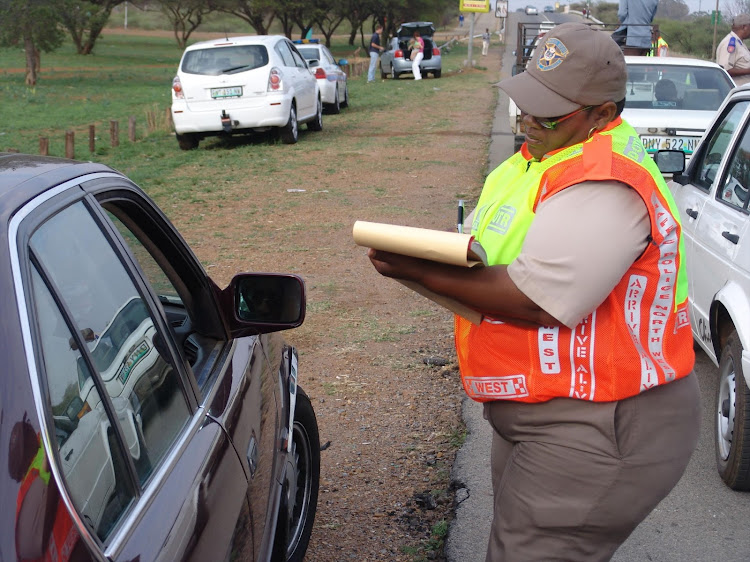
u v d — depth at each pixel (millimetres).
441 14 61531
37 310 1481
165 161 13898
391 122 18922
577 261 1915
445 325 6266
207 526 1862
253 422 2537
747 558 3479
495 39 64062
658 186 2037
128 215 2438
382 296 6969
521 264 1974
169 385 2047
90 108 23844
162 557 1609
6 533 1226
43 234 1650
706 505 3887
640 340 2043
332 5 50406
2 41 31641
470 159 13750
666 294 2037
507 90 2125
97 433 1584
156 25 83125
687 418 2160
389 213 9969
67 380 1534
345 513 3811
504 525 2229
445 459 4273
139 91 29766
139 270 2123
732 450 3863
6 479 1268
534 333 2066
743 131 4527
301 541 3373
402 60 32219
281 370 3184
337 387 5164
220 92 14438
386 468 4199
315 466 3545
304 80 16219
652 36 14102
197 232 9211
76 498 1426
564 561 2178
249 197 11031
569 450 2098
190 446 2006
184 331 2715
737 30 13023
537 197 2092
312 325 6273
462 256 1938
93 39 48219
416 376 5320
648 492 2131
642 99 9344
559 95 2059
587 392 2057
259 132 15609
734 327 4129
